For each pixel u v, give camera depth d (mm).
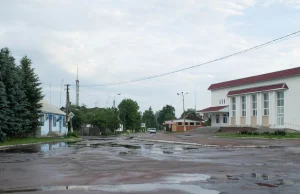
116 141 36250
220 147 24703
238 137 39125
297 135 38938
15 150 21891
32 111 38031
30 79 38188
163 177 10250
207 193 7973
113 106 93875
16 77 33188
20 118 34219
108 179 9883
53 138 39094
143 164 13672
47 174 10883
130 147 25062
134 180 9719
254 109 60156
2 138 29344
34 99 38219
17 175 10680
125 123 115812
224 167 12672
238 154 18484
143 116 185000
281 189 8438
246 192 8086
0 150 21938
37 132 42844
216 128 65562
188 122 97562
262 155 17812
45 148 23891
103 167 12688
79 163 14016
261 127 55812
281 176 10469
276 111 54500
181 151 20891
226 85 69500
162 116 176625
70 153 19234
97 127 78375
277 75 54938
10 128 31938
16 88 33000
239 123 63344
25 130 36281
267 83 57875
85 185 8938
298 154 18375
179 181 9555
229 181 9555
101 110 84438
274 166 12984
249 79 62969
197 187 8672
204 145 26219
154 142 33406
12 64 33562
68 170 11836
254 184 9094
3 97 29312
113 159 15719
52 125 50938
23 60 38781
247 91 60719
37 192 8055
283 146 25266
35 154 18594
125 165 13328
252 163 14039
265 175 10672
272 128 53000
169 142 31875
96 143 31453
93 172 11328
